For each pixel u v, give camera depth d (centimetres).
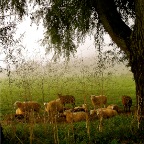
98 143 872
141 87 1154
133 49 1192
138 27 1173
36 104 1509
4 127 1137
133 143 860
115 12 1312
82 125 1085
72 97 1758
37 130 1041
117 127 1009
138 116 990
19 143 887
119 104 2025
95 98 1655
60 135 962
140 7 1161
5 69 932
